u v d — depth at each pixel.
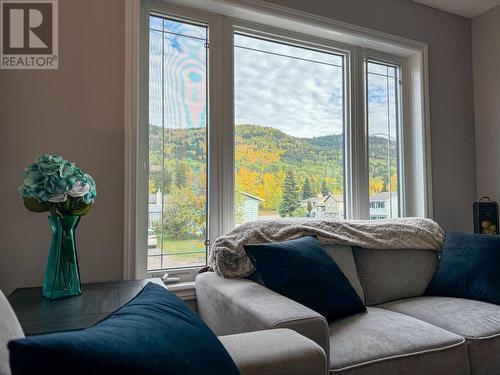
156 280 1.70
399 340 1.35
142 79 1.93
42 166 1.27
